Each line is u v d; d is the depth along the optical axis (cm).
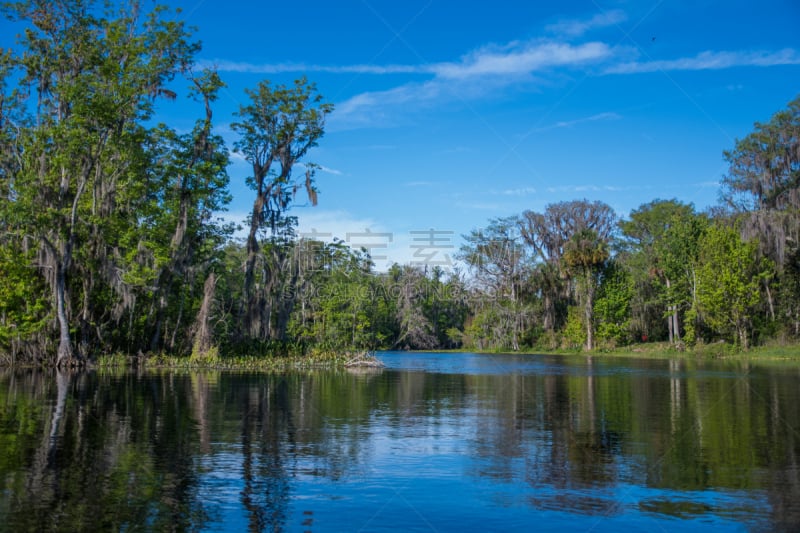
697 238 5516
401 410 1655
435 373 3253
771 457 1071
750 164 5000
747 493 858
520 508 793
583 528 723
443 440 1219
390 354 6712
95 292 3328
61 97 3058
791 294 4809
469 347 8088
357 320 6047
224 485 876
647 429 1352
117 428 1301
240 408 1644
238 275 4653
